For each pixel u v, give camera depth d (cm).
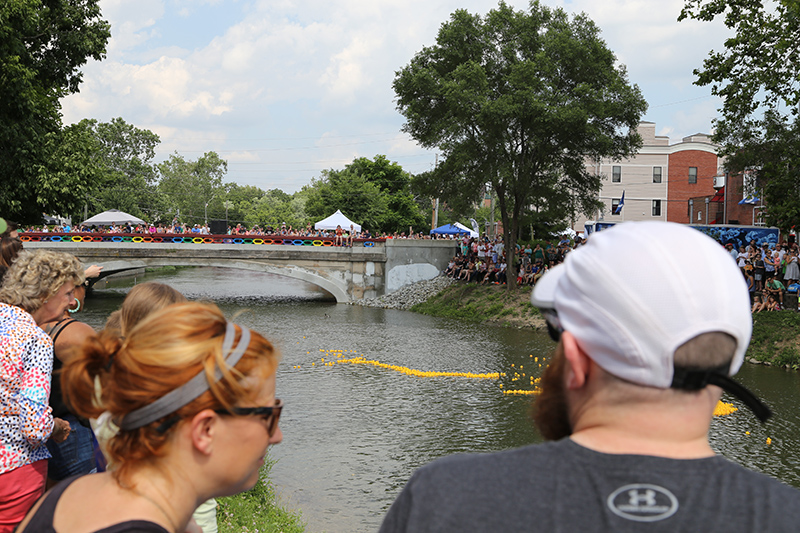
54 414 290
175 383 112
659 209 5125
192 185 10356
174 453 115
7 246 355
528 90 2470
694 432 101
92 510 114
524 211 3130
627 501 94
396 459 988
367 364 1734
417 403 1330
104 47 2216
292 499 821
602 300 100
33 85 2108
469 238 3562
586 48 2544
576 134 2567
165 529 111
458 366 1708
